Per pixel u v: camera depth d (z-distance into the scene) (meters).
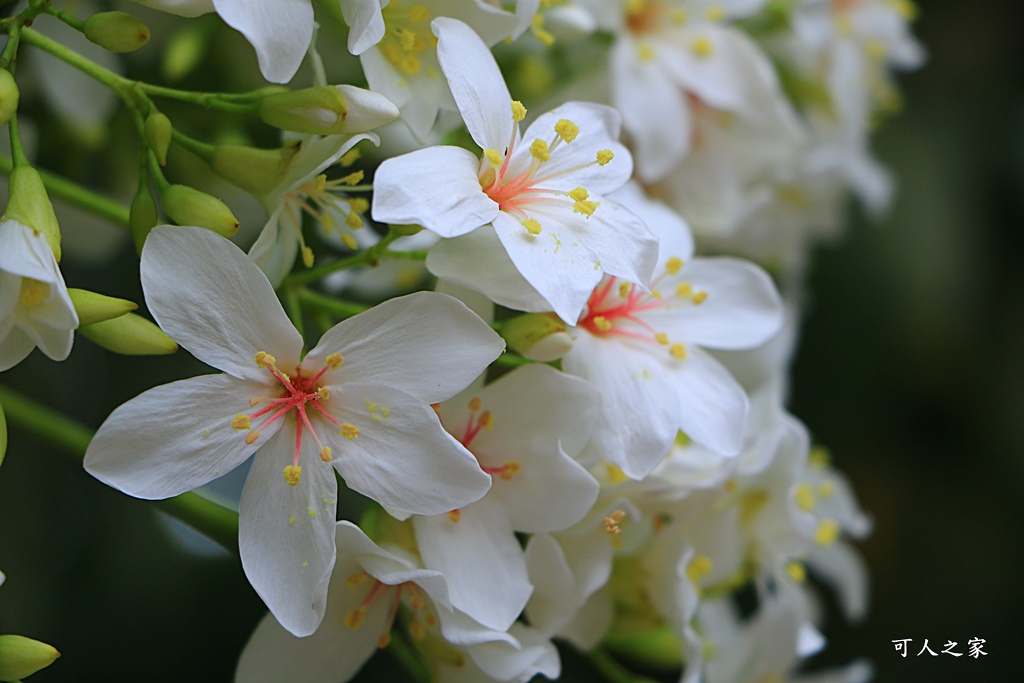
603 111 0.28
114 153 0.32
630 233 0.26
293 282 0.28
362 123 0.26
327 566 0.25
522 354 0.27
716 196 0.35
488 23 0.27
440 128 0.28
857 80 0.37
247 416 0.25
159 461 0.25
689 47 0.34
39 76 0.31
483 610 0.26
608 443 0.27
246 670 0.26
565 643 0.35
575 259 0.26
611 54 0.33
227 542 0.27
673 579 0.29
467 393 0.27
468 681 0.27
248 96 0.26
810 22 0.35
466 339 0.25
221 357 0.25
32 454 0.33
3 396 0.28
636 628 0.29
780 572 0.31
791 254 0.38
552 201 0.26
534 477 0.27
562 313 0.25
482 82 0.26
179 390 0.25
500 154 0.26
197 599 0.34
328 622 0.27
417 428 0.25
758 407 0.30
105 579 0.34
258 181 0.26
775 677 0.31
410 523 0.27
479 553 0.26
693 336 0.28
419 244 0.31
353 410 0.26
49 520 0.33
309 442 0.26
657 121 0.33
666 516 0.29
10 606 0.32
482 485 0.25
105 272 0.34
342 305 0.28
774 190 0.37
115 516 0.34
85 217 0.32
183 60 0.31
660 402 0.27
